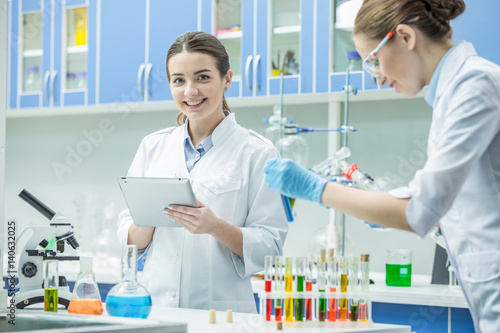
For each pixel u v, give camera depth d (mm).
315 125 3646
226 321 1580
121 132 4191
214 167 2184
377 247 3484
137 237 2207
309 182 1538
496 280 1448
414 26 1519
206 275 2111
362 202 1460
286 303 1591
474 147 1393
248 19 3400
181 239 2135
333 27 3254
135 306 1580
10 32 4074
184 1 3570
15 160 4527
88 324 1468
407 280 2910
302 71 3281
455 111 1424
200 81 2105
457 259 1536
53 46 3945
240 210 2166
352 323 1602
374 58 1565
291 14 3369
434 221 1395
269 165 1585
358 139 3553
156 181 1843
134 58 3699
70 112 4199
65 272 3385
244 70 3412
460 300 2570
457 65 1517
